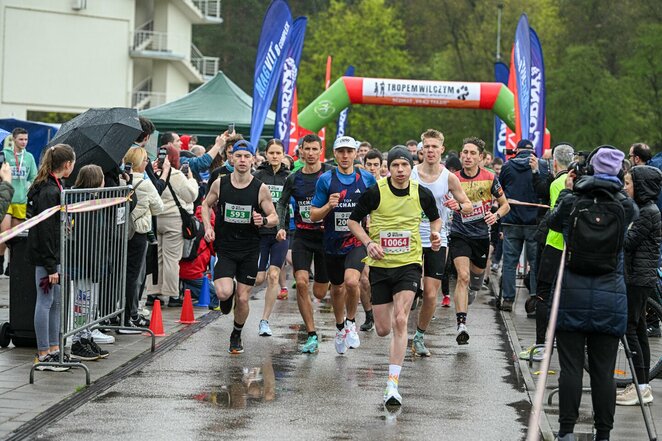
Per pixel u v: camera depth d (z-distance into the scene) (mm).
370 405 9562
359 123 80125
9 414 8766
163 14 61875
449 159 16578
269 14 18844
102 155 12070
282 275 17812
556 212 8414
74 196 10453
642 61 69625
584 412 9758
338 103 26094
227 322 14711
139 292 14672
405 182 9930
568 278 8195
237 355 12000
